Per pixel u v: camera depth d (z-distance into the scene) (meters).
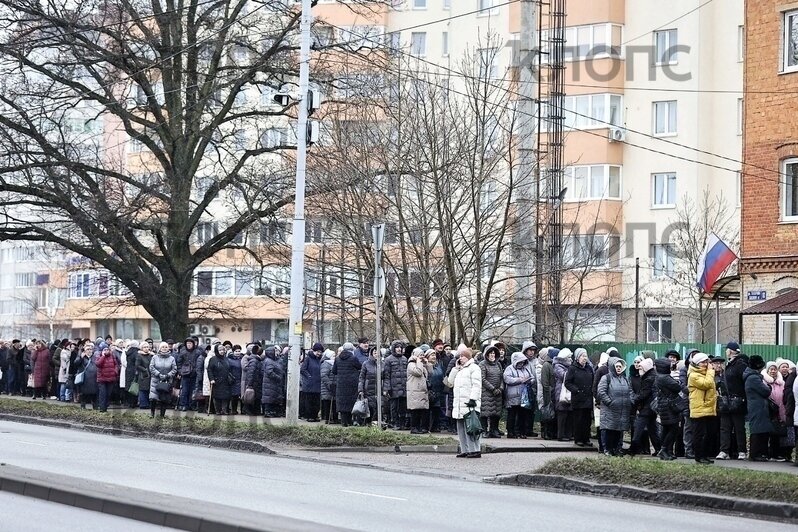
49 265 88.94
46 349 41.25
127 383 35.50
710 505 17.28
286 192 39.31
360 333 36.41
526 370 28.31
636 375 24.00
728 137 55.09
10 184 38.75
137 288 41.12
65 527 13.60
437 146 33.34
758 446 23.48
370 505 16.02
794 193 34.44
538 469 20.38
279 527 12.46
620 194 56.97
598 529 14.35
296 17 38.97
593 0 57.12
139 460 21.81
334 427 26.95
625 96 57.28
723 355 31.23
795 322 34.12
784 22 34.88
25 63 37.66
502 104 38.41
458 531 13.69
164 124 40.91
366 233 34.44
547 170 35.84
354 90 37.28
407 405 28.56
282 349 35.41
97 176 40.53
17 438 26.62
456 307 32.47
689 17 55.88
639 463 19.64
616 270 55.53
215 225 56.03
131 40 39.00
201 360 34.50
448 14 60.91
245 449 25.80
